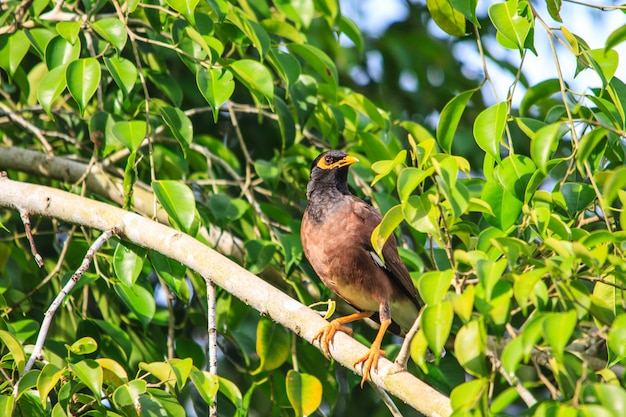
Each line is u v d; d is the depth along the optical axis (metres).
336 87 9.27
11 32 8.33
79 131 10.71
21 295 8.93
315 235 8.80
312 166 9.23
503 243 5.23
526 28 6.63
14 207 7.91
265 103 10.12
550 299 6.11
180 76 11.23
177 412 6.23
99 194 9.76
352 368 7.14
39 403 6.62
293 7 9.67
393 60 13.17
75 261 9.36
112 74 7.35
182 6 7.38
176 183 7.34
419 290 5.12
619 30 5.91
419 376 9.12
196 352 9.22
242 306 9.34
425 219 5.56
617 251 5.84
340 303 10.12
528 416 5.00
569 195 6.57
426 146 5.64
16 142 11.02
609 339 5.03
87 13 7.89
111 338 8.74
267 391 9.06
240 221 9.95
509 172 6.75
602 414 4.45
